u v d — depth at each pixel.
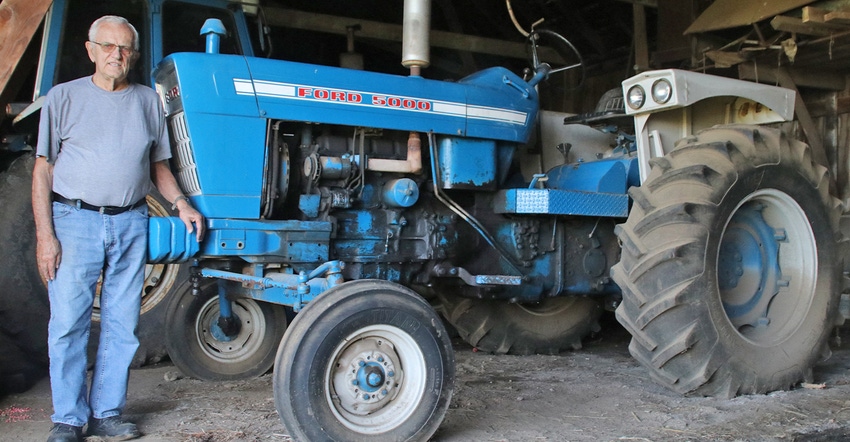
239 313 3.74
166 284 4.03
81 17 4.00
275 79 2.89
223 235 2.76
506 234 3.66
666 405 3.04
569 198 3.53
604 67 8.07
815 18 4.48
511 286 3.68
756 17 5.04
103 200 2.55
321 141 3.09
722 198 3.02
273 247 2.86
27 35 3.12
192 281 3.14
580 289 3.89
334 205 3.04
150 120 2.70
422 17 3.23
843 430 2.67
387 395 2.47
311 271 2.94
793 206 3.29
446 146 3.30
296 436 2.31
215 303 3.68
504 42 7.30
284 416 2.32
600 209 3.64
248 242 2.80
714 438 2.58
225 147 2.80
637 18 6.70
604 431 2.69
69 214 2.54
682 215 2.95
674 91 3.27
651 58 6.79
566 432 2.69
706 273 2.96
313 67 2.99
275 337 3.79
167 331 3.59
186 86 2.76
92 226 2.55
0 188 3.79
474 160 3.37
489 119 3.38
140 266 2.67
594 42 7.92
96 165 2.54
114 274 2.65
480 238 3.58
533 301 3.84
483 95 3.38
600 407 3.03
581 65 3.84
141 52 4.17
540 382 3.52
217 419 2.88
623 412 2.94
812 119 5.74
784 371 3.18
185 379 3.64
